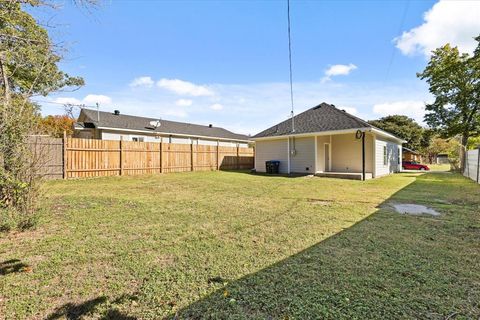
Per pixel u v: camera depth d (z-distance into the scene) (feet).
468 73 54.70
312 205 20.21
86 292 7.55
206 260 9.75
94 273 8.73
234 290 7.57
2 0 17.94
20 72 23.95
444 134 60.49
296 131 49.75
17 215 13.60
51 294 7.45
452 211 18.06
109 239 12.05
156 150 47.75
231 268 9.05
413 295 7.17
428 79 59.31
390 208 19.11
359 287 7.62
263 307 6.71
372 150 47.39
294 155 50.75
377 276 8.30
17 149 14.35
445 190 28.99
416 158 119.03
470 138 61.31
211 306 6.82
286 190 28.63
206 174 47.65
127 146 43.21
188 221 15.26
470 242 11.58
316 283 7.89
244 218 16.05
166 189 28.32
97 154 39.19
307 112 56.70
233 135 98.07
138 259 9.84
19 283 8.05
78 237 12.28
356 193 26.66
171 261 9.67
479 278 8.15
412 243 11.43
